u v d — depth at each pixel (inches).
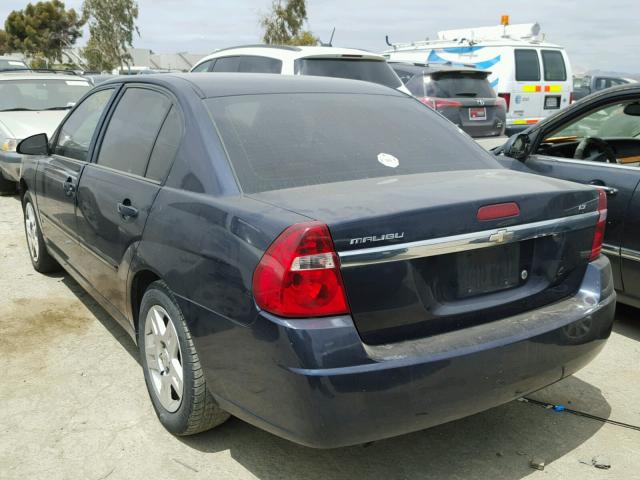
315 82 139.9
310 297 87.7
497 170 124.6
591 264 114.2
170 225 110.4
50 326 171.5
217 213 101.3
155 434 121.0
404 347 92.5
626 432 122.3
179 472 110.1
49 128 338.6
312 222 88.4
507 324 101.2
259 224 93.3
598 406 132.0
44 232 192.9
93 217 143.9
